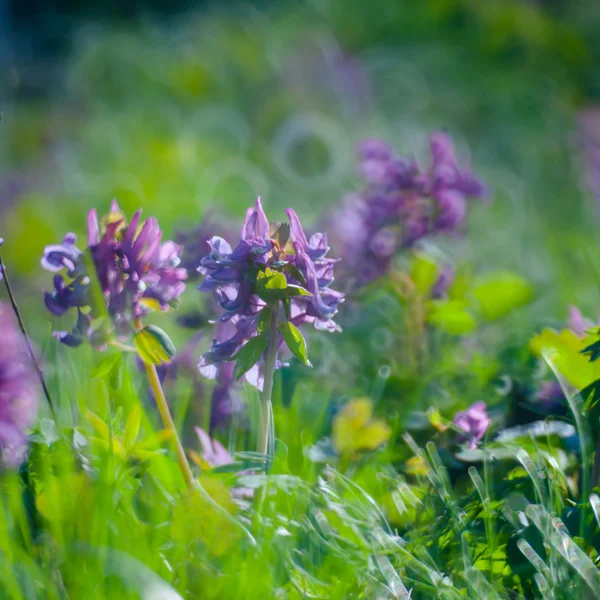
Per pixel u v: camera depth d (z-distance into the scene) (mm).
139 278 834
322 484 842
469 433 887
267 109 3717
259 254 826
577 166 2447
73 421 900
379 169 1071
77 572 807
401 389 979
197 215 2127
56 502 823
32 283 1623
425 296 1035
